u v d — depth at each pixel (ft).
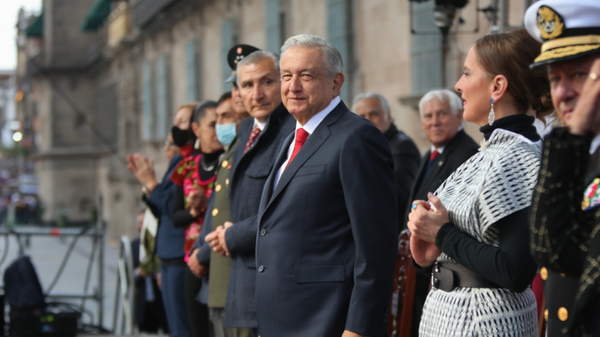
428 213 8.44
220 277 13.67
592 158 6.46
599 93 6.21
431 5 30.48
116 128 106.63
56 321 24.53
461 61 28.53
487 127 8.66
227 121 15.61
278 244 9.98
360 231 9.47
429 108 14.47
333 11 41.09
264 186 11.03
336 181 9.80
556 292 6.75
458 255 8.08
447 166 14.16
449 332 8.32
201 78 69.46
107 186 111.75
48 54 127.44
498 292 8.20
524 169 7.96
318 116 10.29
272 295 9.99
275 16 50.14
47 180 130.21
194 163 17.25
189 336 18.39
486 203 7.96
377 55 37.04
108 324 33.78
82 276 52.70
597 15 6.51
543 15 6.75
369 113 16.92
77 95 128.16
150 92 86.07
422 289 13.47
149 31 84.33
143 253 20.49
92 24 117.50
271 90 12.45
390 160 9.96
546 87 8.43
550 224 6.35
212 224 14.23
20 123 175.83
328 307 9.70
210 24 66.49
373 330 9.35
